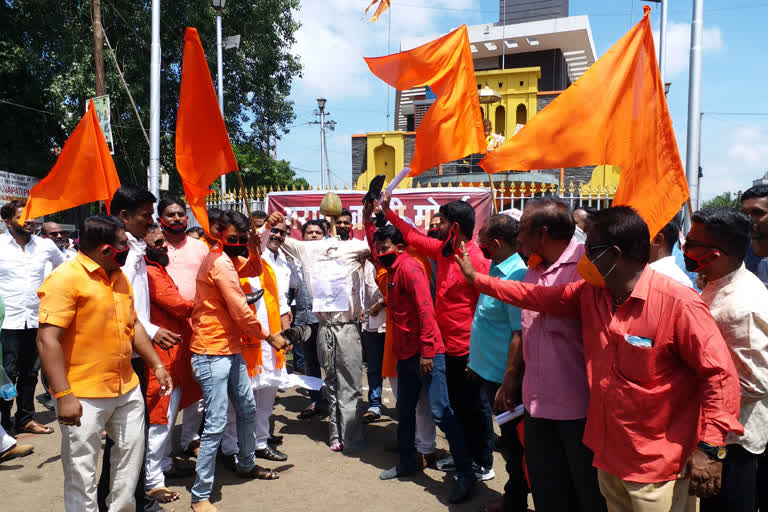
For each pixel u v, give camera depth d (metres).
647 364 2.04
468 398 4.01
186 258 4.29
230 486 4.00
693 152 7.46
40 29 15.28
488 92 12.49
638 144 2.96
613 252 2.13
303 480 4.10
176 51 17.23
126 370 2.97
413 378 4.09
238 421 3.99
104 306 2.84
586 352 2.30
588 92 2.98
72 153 4.11
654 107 2.96
